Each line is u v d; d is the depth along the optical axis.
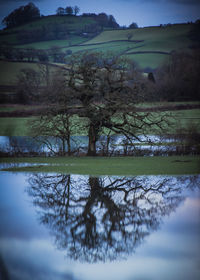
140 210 28.19
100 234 22.77
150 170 46.09
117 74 58.00
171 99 177.12
